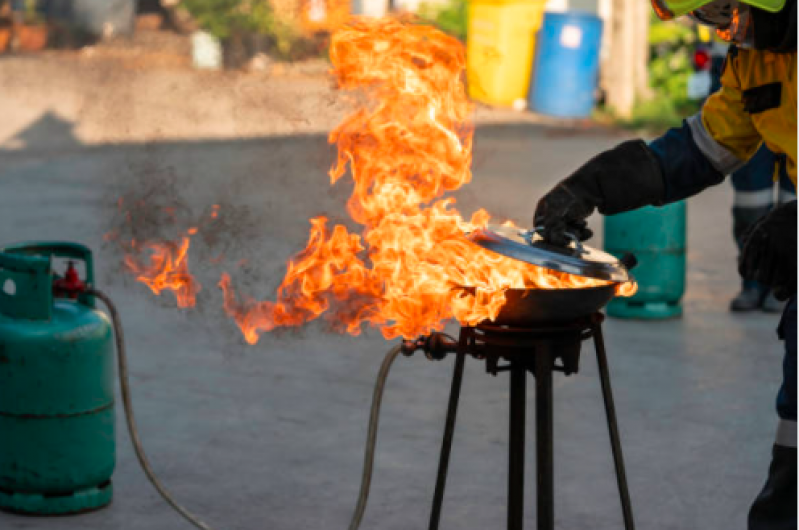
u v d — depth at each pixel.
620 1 21.02
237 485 5.66
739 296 9.14
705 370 7.55
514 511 4.28
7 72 24.66
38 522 5.15
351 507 5.43
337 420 6.60
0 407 5.15
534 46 21.36
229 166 14.82
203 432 6.38
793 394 3.80
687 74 22.11
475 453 6.12
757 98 3.94
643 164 4.14
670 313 8.88
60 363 5.07
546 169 15.55
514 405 4.17
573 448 6.17
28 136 18.33
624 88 21.25
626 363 7.69
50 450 5.13
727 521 5.29
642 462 5.98
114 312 5.04
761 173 8.65
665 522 5.27
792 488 3.85
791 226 3.77
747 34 3.84
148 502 5.44
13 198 13.48
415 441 6.28
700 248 11.48
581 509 5.41
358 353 7.84
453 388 4.02
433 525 4.09
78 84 22.88
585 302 3.82
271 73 21.52
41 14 30.81
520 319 3.84
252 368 7.52
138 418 6.58
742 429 6.45
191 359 7.69
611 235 8.84
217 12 24.17
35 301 5.07
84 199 13.29
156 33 29.11
